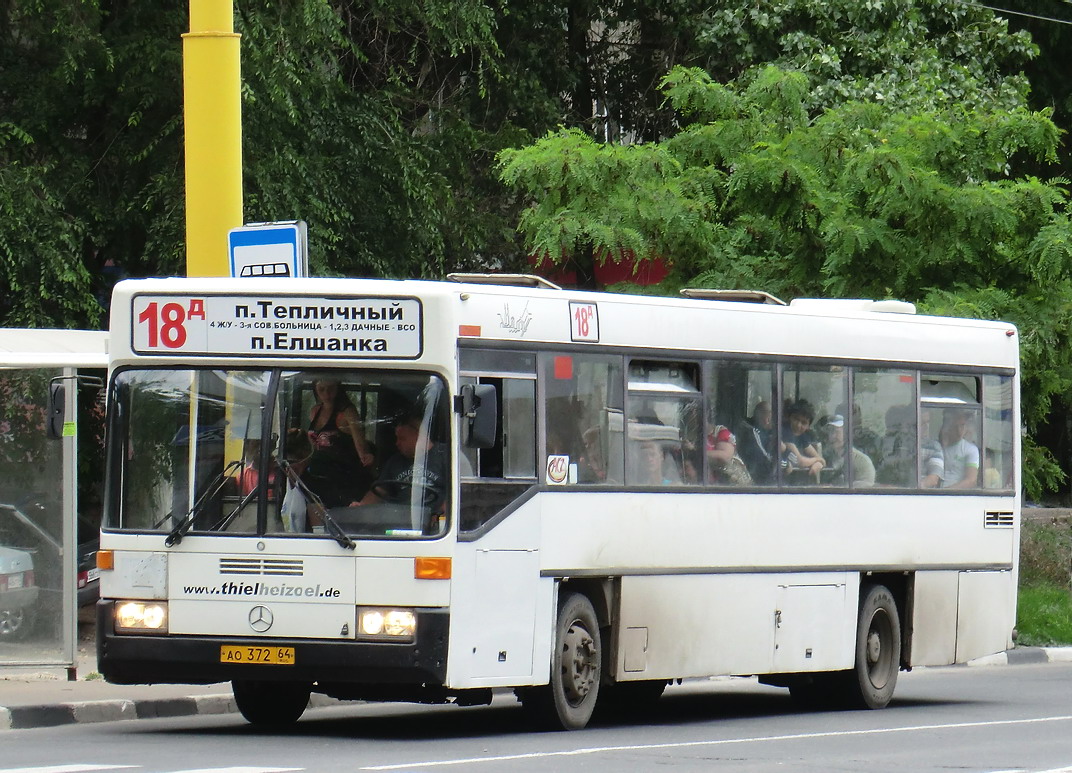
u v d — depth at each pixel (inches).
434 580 1494.8
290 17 2866.6
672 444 1785.2
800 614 1936.5
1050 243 2797.7
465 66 3673.7
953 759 1456.7
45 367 1998.0
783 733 1711.4
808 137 2878.9
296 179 2935.5
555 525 1633.9
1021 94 3622.0
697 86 2994.6
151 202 2812.5
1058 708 2087.8
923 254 2827.3
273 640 1505.9
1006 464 2240.4
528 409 1611.7
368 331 1530.5
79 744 1497.3
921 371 2119.8
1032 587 3366.1
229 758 1362.0
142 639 1529.3
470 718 1839.3
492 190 3634.4
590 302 1699.1
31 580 1998.0
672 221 2792.8
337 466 1521.9
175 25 2869.1
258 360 1545.3
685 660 1793.8
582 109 4141.2
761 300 2036.2
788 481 1927.9
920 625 2118.6
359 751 1429.6
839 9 3629.4
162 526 1541.6
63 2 2770.7
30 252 2719.0
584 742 1552.7
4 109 2878.9
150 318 1566.2
